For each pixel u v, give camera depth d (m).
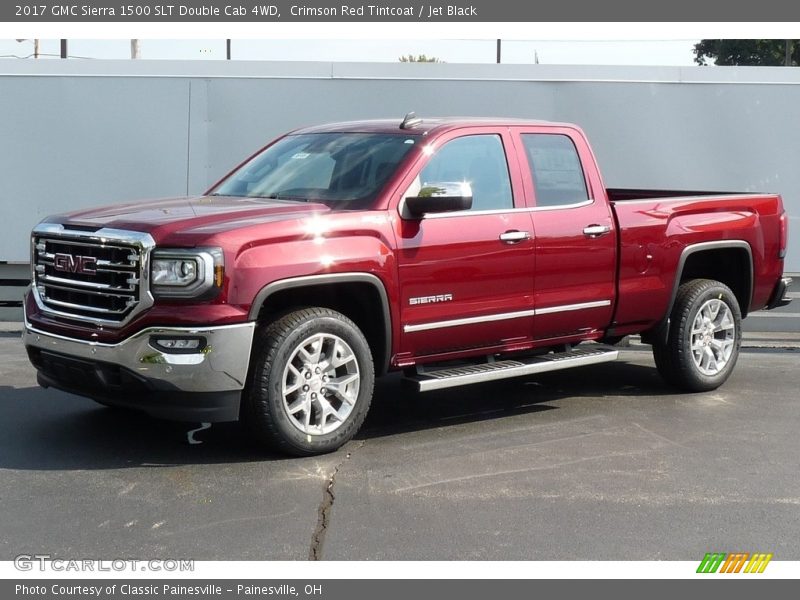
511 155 7.10
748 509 5.37
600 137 11.33
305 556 4.63
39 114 11.09
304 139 7.41
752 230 8.45
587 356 7.41
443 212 6.63
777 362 9.70
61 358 6.04
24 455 6.10
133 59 11.15
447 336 6.70
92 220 6.04
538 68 11.27
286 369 5.95
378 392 8.16
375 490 5.57
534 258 7.04
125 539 4.80
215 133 11.24
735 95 11.24
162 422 6.93
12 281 11.22
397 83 11.25
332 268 6.05
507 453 6.36
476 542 4.83
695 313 8.06
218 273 5.67
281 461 6.06
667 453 6.42
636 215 7.64
